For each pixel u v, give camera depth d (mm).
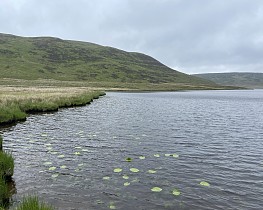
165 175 11906
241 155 15703
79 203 8914
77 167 12648
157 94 105500
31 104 35438
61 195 9484
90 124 26047
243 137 21203
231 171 12734
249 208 9000
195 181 11297
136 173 12047
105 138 19562
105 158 14344
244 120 31828
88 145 17219
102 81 179250
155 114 35875
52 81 149125
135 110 40750
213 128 25375
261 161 14516
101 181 10938
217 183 11141
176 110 42312
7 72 163000
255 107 52094
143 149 16562
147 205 8922
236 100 77062
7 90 64750
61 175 11492
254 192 10328
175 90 157625
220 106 53031
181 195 9812
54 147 16422
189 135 21562
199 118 32719
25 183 10453
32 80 145500
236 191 10383
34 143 17328
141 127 24906
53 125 24875
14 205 8539
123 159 14258
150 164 13469
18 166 12484
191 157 15016
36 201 7414
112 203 8992
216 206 9062
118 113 36062
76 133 21219
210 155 15570
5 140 17953
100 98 69250
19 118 27016
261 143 19047
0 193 8680
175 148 17047
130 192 9922
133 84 173250
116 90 127250
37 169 12164
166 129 24141
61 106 42625
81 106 45156
